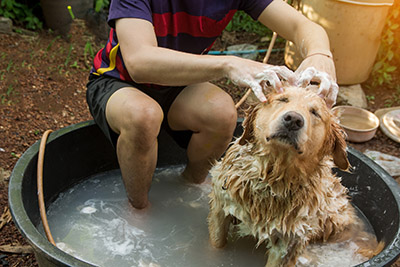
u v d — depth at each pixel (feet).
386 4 12.65
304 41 7.54
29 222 6.00
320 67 6.87
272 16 8.05
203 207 8.55
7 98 12.01
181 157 9.94
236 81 6.09
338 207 7.52
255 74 5.98
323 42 7.38
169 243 7.55
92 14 15.42
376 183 8.13
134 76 6.81
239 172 6.48
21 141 10.55
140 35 6.70
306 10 13.38
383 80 14.90
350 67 13.44
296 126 5.35
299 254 6.70
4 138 10.55
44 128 11.13
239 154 6.61
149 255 7.24
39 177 7.39
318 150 6.07
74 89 12.92
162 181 9.29
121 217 8.10
